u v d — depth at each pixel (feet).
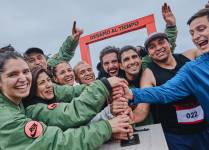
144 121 4.59
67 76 5.87
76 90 4.23
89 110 2.83
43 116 2.93
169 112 4.48
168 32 6.33
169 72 4.70
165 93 3.61
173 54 5.06
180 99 3.91
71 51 7.00
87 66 6.14
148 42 4.79
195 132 4.33
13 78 2.78
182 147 4.37
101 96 2.86
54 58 7.06
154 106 4.64
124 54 5.05
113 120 2.84
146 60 5.74
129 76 5.15
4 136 2.54
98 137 2.65
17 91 2.80
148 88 3.60
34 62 5.89
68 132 2.62
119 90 3.04
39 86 3.52
